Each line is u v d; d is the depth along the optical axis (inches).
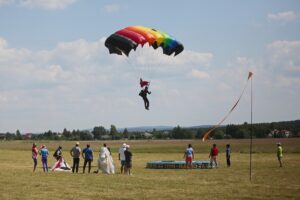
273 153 2864.2
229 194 967.0
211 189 1053.8
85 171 1644.9
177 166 1724.9
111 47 1465.3
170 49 1494.8
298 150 3326.8
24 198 928.9
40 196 956.0
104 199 914.7
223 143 6289.4
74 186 1127.6
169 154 3134.8
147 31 1451.8
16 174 1475.1
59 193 1000.2
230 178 1299.2
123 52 1432.1
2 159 2450.8
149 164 1769.2
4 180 1274.6
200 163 1727.4
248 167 1705.2
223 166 1785.2
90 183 1196.5
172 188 1078.4
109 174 1477.6
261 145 4852.4
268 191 1007.0
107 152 1525.6
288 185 1115.9
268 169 1593.3
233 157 2470.5
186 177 1347.2
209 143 6520.7
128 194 981.2
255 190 1024.9
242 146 4621.1
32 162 2193.7
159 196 949.8
